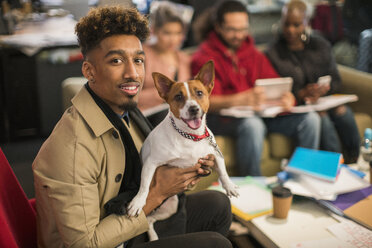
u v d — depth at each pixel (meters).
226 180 1.33
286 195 1.55
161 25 2.45
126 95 1.20
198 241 1.21
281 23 2.76
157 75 1.21
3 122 3.64
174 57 2.60
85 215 1.10
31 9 3.99
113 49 1.14
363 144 2.09
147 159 1.23
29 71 3.57
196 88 1.20
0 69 3.47
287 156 2.69
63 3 4.09
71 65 3.68
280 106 2.54
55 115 3.80
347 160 2.90
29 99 3.66
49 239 1.19
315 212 1.65
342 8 5.16
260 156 2.47
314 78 2.81
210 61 1.23
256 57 2.71
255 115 2.49
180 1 4.11
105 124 1.18
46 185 1.10
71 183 1.10
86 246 1.10
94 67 1.18
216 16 2.56
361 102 2.97
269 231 1.50
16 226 1.22
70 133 1.12
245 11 2.54
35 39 3.46
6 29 3.52
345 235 1.45
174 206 1.39
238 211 1.64
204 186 2.37
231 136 2.54
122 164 1.22
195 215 1.51
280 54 2.76
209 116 2.59
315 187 1.69
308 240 1.44
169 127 1.22
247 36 2.69
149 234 1.33
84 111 1.16
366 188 1.74
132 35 1.18
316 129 2.60
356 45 5.23
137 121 1.42
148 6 3.89
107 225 1.14
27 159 3.35
